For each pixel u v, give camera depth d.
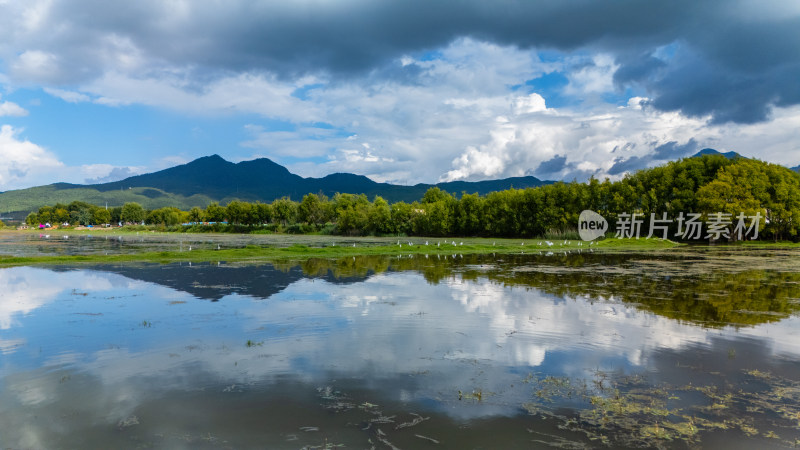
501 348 12.84
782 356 12.21
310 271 31.25
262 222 164.88
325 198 156.50
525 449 7.17
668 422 8.22
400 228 124.06
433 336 14.12
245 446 7.28
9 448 7.21
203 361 11.66
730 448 7.27
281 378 10.42
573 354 12.34
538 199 98.12
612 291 23.00
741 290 23.61
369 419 8.27
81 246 65.56
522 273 30.78
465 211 112.44
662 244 70.00
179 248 59.34
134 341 13.54
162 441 7.46
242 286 24.17
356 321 16.11
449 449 7.16
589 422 8.20
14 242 80.56
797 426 8.07
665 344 13.30
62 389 9.75
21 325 15.53
